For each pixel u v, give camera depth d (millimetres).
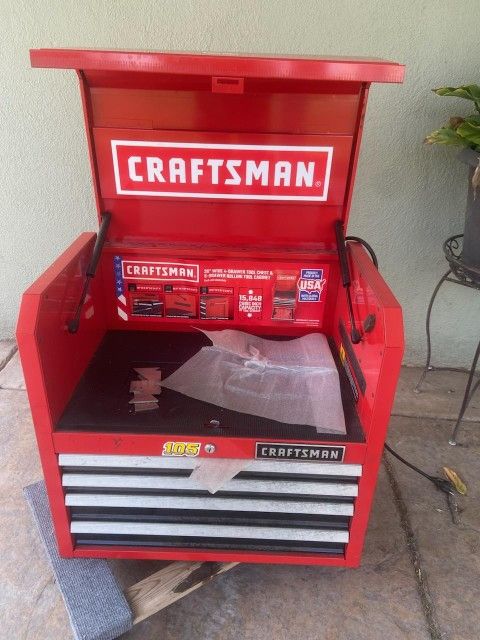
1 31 1704
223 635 1240
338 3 1646
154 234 1375
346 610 1307
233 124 1223
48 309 1067
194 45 1720
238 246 1393
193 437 1117
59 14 1685
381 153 1859
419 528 1542
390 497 1643
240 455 1142
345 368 1347
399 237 2008
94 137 1234
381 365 1026
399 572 1409
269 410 1203
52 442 1126
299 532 1229
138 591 1247
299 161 1259
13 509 1527
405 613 1305
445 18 1663
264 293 1450
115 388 1264
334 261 1400
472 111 1781
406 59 1724
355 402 1238
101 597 1209
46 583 1330
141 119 1216
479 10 1653
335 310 1467
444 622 1288
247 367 1351
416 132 1824
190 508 1200
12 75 1771
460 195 1914
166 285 1445
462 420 1987
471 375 1776
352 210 1964
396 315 1020
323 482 1176
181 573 1283
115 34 1712
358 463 1143
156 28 1699
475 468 1772
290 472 1159
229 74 1010
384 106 1785
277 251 1386
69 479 1169
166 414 1182
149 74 1147
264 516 1225
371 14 1663
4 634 1220
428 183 1901
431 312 2152
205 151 1247
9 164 1922
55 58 1009
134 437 1118
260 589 1353
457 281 1774
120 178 1286
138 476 1171
